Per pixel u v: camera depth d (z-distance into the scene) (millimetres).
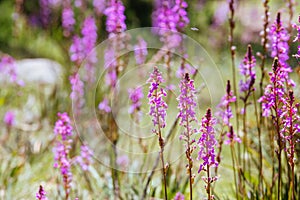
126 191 4367
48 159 5418
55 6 9633
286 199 3545
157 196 4371
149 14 11930
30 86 8172
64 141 3588
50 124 6422
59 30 8227
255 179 4180
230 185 4500
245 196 3668
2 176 5027
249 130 4855
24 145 5871
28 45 10500
